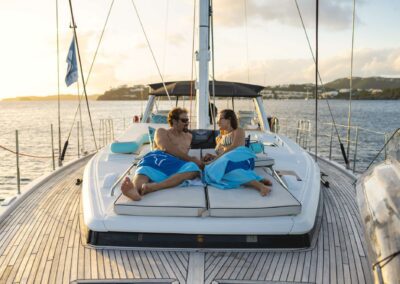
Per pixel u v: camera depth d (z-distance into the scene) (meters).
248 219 2.62
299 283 2.29
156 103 6.88
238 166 3.07
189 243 2.62
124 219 2.64
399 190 2.21
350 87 5.02
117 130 23.17
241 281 2.27
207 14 4.61
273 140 5.26
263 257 2.54
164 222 2.60
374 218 2.19
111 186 3.24
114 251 2.60
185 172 3.05
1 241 2.86
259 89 6.73
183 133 3.68
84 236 2.86
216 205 2.65
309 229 2.65
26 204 3.72
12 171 13.59
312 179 3.62
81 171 5.12
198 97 4.74
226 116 3.62
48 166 14.31
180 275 2.32
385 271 1.77
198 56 4.66
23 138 23.08
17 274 2.38
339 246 2.77
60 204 3.71
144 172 3.01
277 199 2.76
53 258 2.56
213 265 2.43
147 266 2.42
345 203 3.82
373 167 2.93
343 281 2.32
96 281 2.28
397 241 1.83
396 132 2.73
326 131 25.64
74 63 5.51
